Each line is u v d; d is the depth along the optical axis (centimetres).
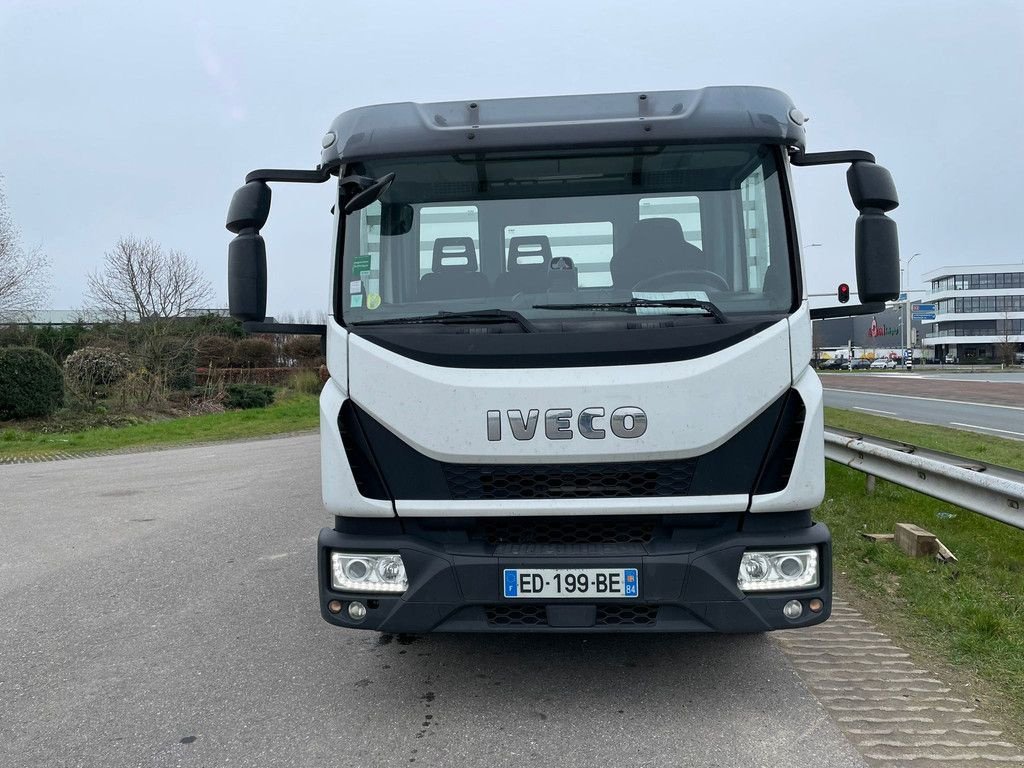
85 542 709
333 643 438
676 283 345
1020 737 305
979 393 3122
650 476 321
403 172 355
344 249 353
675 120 343
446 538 329
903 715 326
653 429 316
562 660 402
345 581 330
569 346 321
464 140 347
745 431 321
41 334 3172
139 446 1669
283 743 318
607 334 321
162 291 3145
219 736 325
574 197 351
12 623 481
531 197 353
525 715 339
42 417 2130
